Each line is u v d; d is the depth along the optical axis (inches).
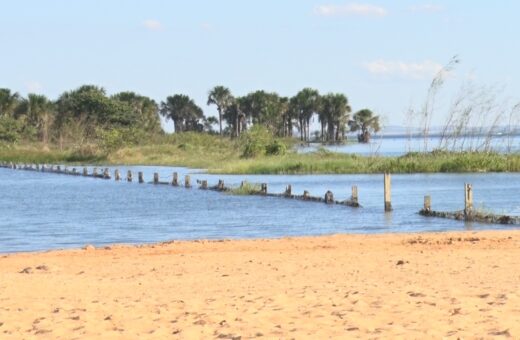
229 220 1417.3
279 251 907.4
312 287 636.7
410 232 1149.7
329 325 473.4
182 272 764.6
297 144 5359.3
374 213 1457.9
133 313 539.2
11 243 1159.0
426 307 518.3
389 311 509.0
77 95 5541.3
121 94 6451.8
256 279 701.3
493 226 1206.3
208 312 532.4
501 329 439.5
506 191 1852.9
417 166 2583.7
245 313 522.6
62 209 1705.2
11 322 520.4
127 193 2126.0
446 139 2709.2
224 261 833.5
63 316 536.1
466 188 1296.8
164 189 2237.9
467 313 490.0
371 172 2652.6
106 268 805.9
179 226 1347.2
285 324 482.0
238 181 2466.8
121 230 1305.4
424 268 732.7
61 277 742.5
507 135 2682.1
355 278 686.5
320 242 976.9
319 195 1878.7
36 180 2844.5
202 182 2199.8
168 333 472.1
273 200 1780.3
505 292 569.3
